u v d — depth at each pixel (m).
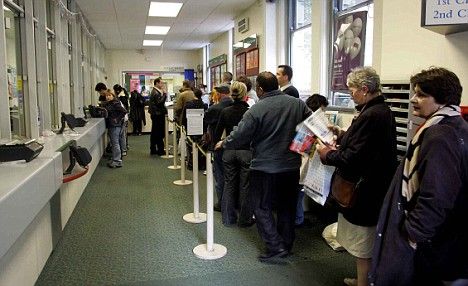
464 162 1.58
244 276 2.82
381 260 1.80
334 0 5.00
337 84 4.67
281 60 6.65
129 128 11.84
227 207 3.84
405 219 1.73
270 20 6.68
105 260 3.09
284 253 3.04
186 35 11.07
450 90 1.65
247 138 2.90
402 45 3.29
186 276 2.82
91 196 4.96
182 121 5.45
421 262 1.71
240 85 3.78
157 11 7.84
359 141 2.15
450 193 1.56
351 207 2.21
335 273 2.87
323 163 2.45
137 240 3.50
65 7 5.53
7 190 1.83
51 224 3.13
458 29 2.46
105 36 11.12
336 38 4.72
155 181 5.76
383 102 2.23
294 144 2.69
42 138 3.93
